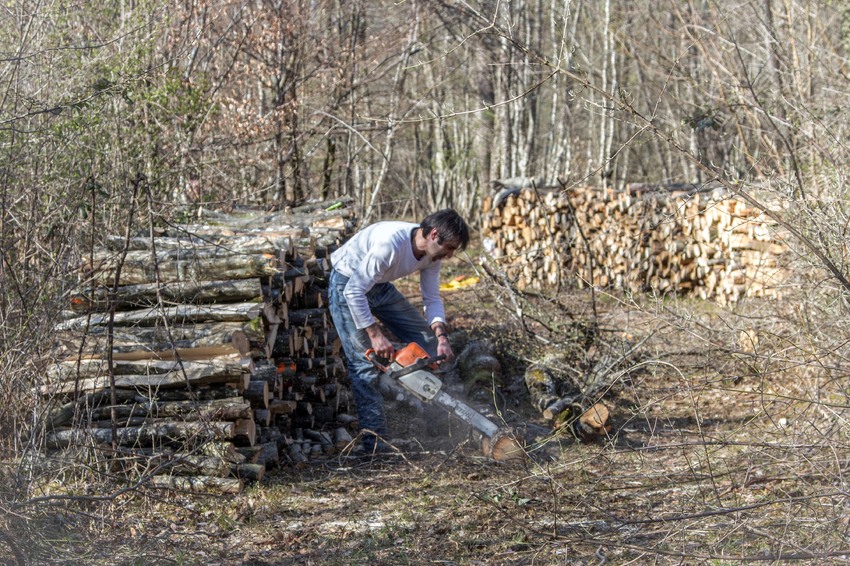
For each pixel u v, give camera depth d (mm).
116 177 6703
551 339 6949
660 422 5633
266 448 4805
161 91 8273
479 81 19312
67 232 4848
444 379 6832
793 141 6066
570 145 20406
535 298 7973
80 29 7719
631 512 4090
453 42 15812
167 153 8430
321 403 5855
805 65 8000
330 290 5070
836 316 5062
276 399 5207
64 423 4387
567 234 11461
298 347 5477
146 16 8469
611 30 13758
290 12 12547
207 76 10578
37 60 6281
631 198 11430
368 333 4836
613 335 6754
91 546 3551
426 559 3650
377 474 4789
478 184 22562
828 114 6898
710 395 6031
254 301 4719
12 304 4316
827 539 3436
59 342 4523
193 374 4461
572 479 4598
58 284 4699
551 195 11492
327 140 14016
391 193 19281
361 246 4922
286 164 12117
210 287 4699
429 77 19078
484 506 4188
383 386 6375
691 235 11086
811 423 4035
